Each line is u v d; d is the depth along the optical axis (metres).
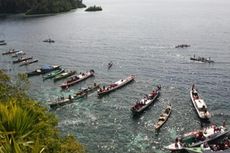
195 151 62.72
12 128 17.03
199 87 98.69
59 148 32.72
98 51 150.00
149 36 183.38
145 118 78.44
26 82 60.12
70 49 156.25
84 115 81.31
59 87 103.38
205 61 124.75
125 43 165.88
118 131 72.56
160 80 105.75
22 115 17.36
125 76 112.12
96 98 92.12
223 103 86.50
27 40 181.50
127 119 78.25
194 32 191.12
